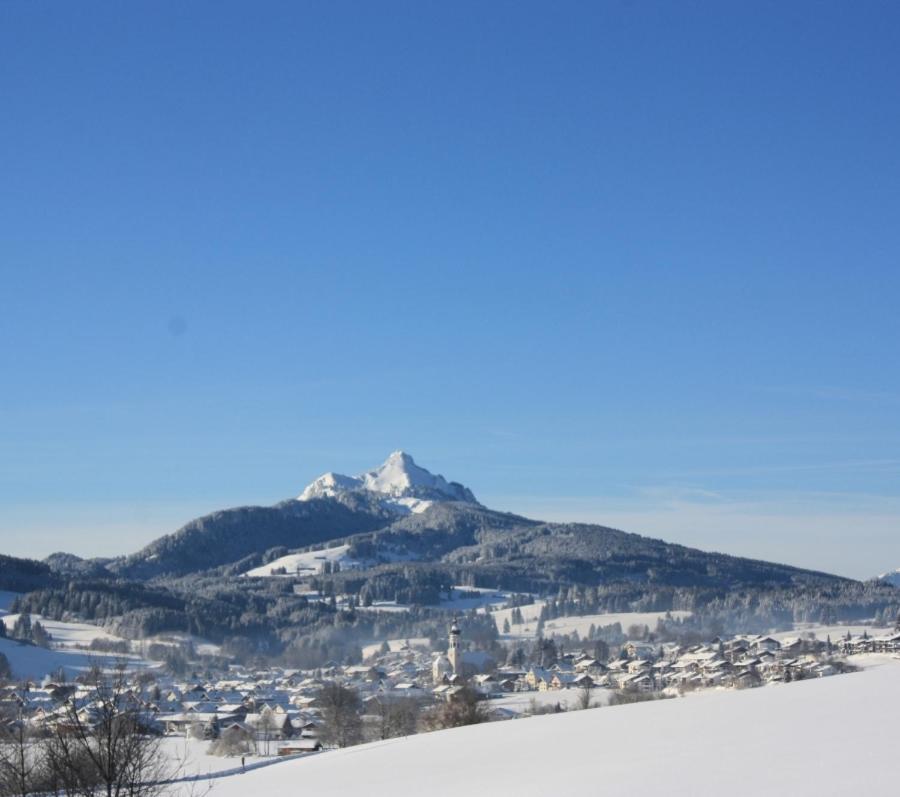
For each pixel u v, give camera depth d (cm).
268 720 15488
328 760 6531
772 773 3003
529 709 14612
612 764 3869
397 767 5125
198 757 10550
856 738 3662
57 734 3403
